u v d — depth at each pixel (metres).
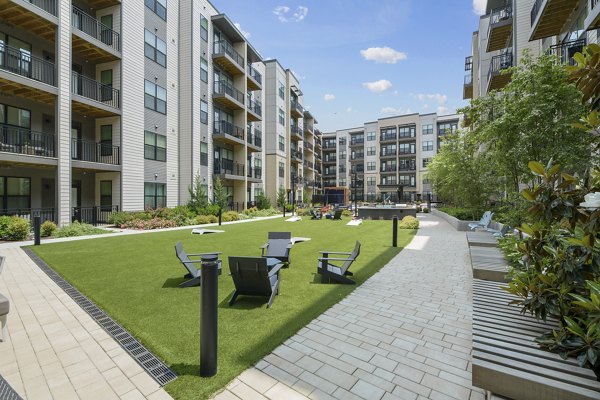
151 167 19.16
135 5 18.09
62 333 3.56
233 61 25.20
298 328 3.70
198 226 16.98
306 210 30.53
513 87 8.24
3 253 8.44
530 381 1.90
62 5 13.88
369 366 2.91
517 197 8.34
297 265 7.05
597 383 1.83
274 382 2.65
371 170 59.81
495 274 4.76
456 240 11.08
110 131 17.22
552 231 2.85
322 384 2.63
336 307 4.44
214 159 24.72
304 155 50.69
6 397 2.27
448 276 6.11
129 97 17.55
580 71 2.51
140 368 2.85
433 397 2.47
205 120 23.28
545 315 2.45
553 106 7.45
